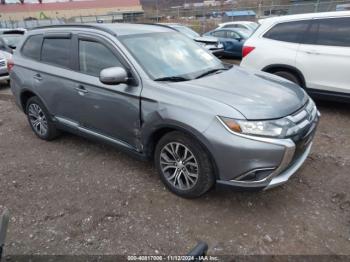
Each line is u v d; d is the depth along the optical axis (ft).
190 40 13.50
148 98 9.79
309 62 16.84
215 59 13.17
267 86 10.35
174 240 8.43
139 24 13.44
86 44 11.82
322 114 17.61
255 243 8.26
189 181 9.73
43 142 14.94
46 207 9.93
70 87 12.23
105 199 10.20
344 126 15.78
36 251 8.20
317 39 16.78
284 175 8.93
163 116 9.40
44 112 14.08
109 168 12.15
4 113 19.97
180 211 9.52
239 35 38.83
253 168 8.38
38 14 177.17
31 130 16.63
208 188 9.41
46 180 11.48
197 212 9.46
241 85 10.22
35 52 14.14
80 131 12.76
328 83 16.55
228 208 9.61
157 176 11.44
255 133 8.29
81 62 11.98
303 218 9.10
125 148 11.25
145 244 8.32
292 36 17.60
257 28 19.08
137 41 11.34
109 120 11.25
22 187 11.09
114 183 11.10
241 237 8.47
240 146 8.28
